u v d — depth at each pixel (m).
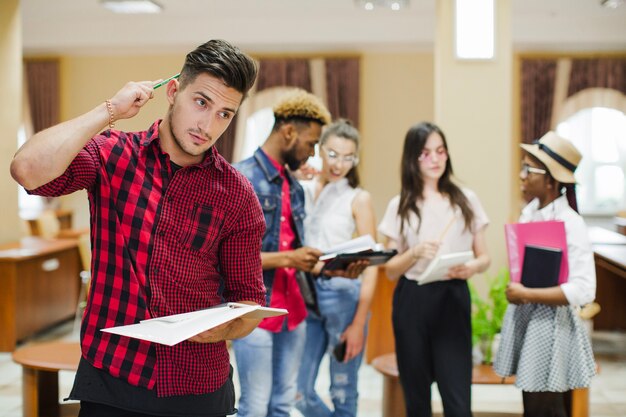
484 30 5.46
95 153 1.73
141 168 1.76
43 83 11.39
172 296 1.76
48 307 6.71
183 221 1.77
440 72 5.53
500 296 4.20
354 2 9.30
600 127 11.05
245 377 2.84
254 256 1.94
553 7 9.52
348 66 10.95
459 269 3.04
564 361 3.05
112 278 1.73
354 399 3.31
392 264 3.13
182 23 10.44
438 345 3.05
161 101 3.88
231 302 1.94
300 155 2.92
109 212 1.73
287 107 2.89
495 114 5.49
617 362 5.82
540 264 3.03
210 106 1.66
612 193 11.14
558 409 3.25
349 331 3.20
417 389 3.09
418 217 3.18
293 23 10.40
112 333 1.70
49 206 11.51
